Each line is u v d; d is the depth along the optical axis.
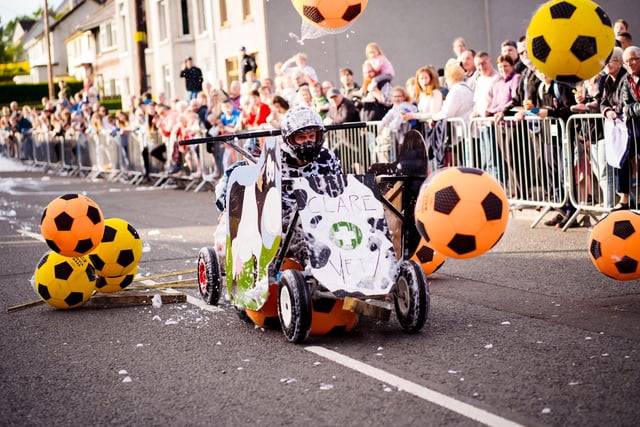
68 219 6.91
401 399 4.58
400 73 22.75
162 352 5.78
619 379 4.73
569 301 6.70
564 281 7.43
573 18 6.59
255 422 4.37
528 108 10.52
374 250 5.86
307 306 5.66
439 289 7.43
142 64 25.58
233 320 6.61
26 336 6.43
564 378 4.80
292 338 5.75
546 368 5.00
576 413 4.25
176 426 4.38
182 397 4.83
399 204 6.32
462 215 5.54
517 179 10.95
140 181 20.75
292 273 5.75
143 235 11.74
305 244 6.04
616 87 9.34
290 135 6.15
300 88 14.38
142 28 25.50
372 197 6.05
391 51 22.66
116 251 7.46
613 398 4.44
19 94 71.50
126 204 16.23
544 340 5.60
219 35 26.92
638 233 6.61
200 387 4.99
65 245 6.95
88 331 6.47
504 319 6.23
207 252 7.13
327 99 14.65
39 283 7.14
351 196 6.02
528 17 22.50
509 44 11.66
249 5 24.70
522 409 4.34
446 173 5.67
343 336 5.96
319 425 4.27
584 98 10.18
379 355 5.44
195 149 17.91
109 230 7.51
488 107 11.38
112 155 22.41
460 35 22.78
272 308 6.14
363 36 22.58
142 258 9.78
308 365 5.29
